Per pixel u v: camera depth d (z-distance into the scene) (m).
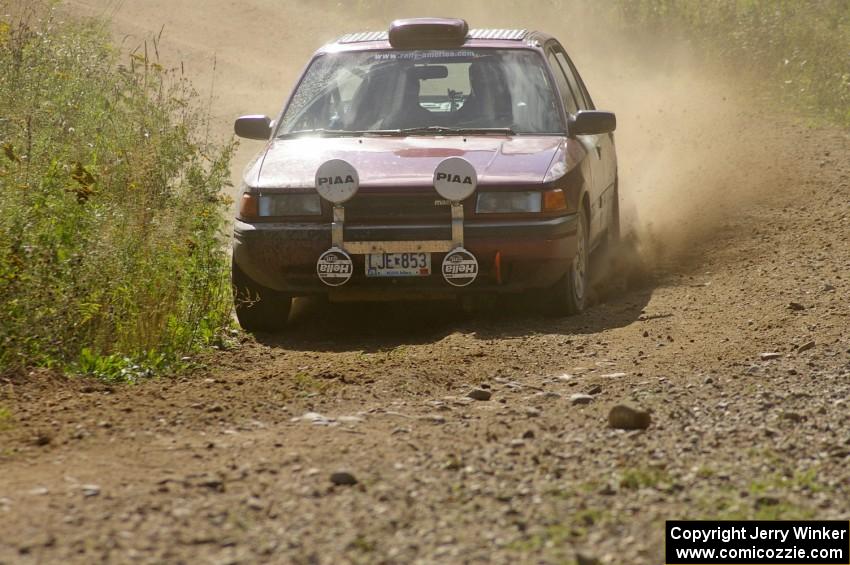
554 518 15.88
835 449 18.91
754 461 18.42
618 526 15.67
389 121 33.03
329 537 15.11
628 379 24.34
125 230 28.69
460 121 32.88
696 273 36.59
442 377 24.94
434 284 29.48
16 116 34.97
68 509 16.08
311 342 29.73
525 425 20.81
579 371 25.36
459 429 20.73
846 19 78.25
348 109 33.38
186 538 15.02
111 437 20.20
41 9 48.66
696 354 26.42
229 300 31.64
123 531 15.24
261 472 17.95
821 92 65.12
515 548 14.81
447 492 16.92
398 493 16.84
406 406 22.53
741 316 30.22
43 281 26.02
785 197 45.75
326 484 17.25
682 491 17.09
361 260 29.31
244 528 15.41
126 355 26.31
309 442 19.75
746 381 23.70
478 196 29.23
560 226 29.42
